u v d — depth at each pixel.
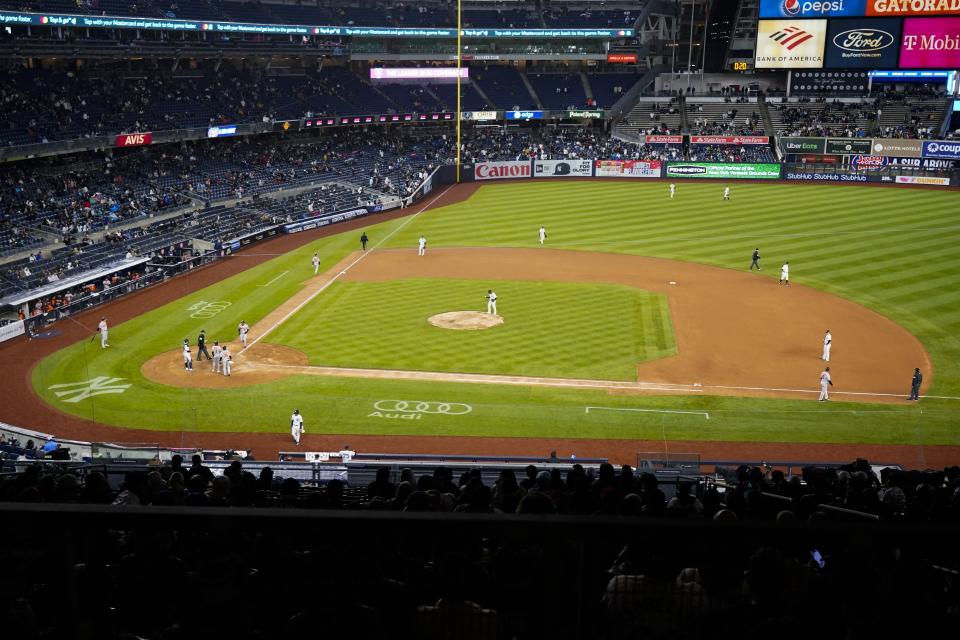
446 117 103.88
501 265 61.53
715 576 6.09
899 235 66.19
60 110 71.44
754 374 39.88
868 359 41.41
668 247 65.75
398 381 39.62
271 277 59.38
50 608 4.62
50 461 21.92
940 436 33.09
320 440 33.66
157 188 73.19
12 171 66.75
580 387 38.59
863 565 5.12
